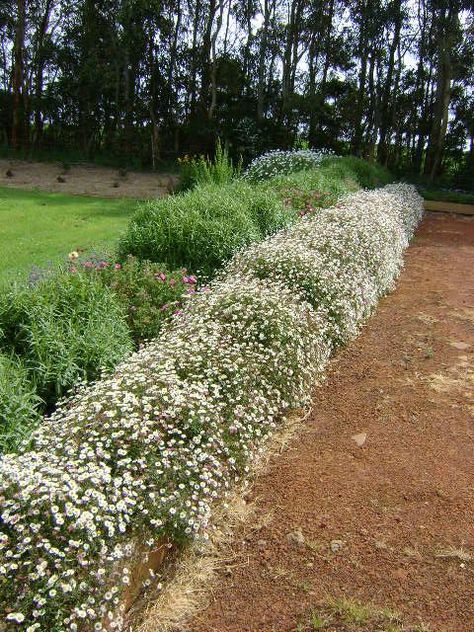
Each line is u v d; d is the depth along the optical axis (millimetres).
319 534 2625
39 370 3197
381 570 2408
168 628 2125
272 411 3299
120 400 2773
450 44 21062
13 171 17047
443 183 22641
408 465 3154
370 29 22516
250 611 2207
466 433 3486
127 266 5137
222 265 5879
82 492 2160
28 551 1913
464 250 9914
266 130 21531
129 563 2127
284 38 23734
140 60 20891
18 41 19844
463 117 23266
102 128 22688
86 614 1847
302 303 4355
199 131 20891
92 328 3621
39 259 6828
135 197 13562
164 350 3391
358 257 5594
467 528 2654
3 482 2074
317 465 3164
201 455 2568
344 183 11883
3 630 1724
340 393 4027
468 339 5105
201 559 2469
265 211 7289
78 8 20922
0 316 3498
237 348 3545
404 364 4531
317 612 2195
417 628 2115
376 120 23438
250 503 2844
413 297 6535
